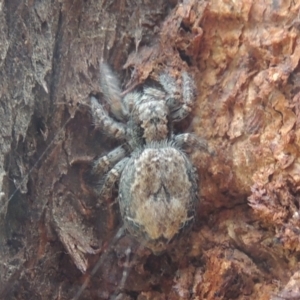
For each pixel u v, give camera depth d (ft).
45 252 0.20
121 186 0.20
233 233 0.20
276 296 0.19
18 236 0.20
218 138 0.20
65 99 0.20
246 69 0.20
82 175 0.20
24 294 0.20
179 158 0.20
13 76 0.19
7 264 0.20
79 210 0.20
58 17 0.20
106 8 0.20
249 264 0.20
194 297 0.20
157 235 0.20
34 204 0.20
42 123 0.20
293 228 0.19
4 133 0.19
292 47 0.20
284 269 0.20
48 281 0.20
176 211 0.20
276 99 0.20
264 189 0.19
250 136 0.20
